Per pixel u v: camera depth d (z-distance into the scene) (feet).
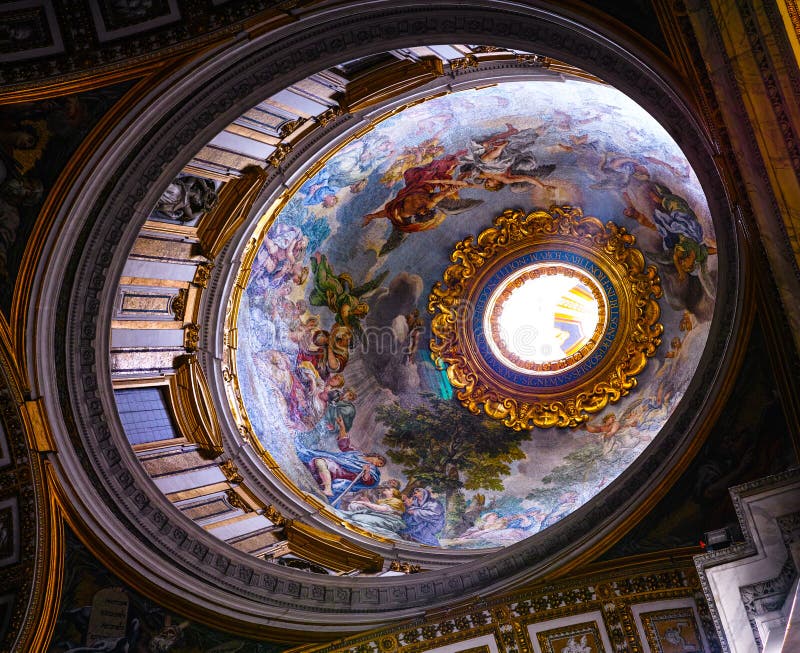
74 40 39.27
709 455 43.80
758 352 41.50
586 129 58.18
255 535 53.21
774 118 30.76
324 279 63.72
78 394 45.85
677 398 59.98
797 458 40.75
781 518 38.86
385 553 56.29
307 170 53.52
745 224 36.68
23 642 43.04
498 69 49.93
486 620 46.47
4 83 39.11
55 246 43.86
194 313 54.24
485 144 60.54
